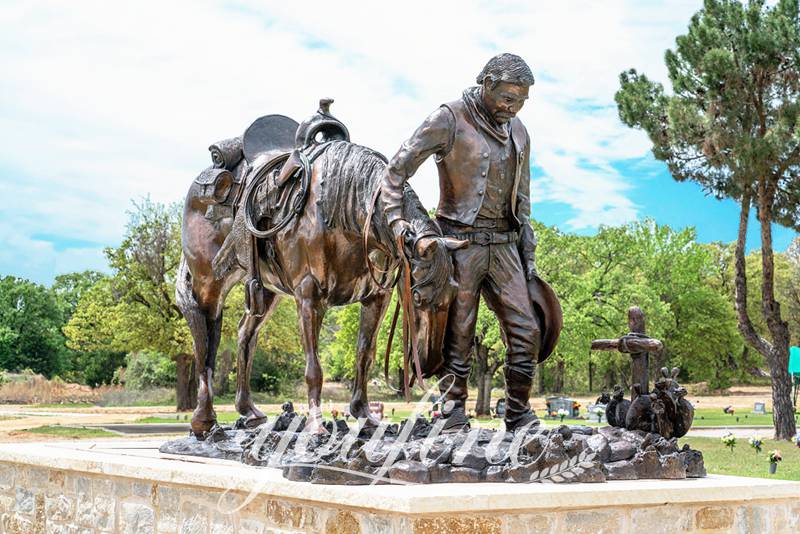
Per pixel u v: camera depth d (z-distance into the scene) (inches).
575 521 162.2
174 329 1234.0
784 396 764.0
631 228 1736.0
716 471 466.3
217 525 190.4
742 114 736.3
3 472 271.9
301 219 226.1
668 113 753.0
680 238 1733.5
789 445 676.7
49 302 2485.2
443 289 187.9
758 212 798.5
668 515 173.0
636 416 200.1
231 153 262.4
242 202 244.1
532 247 215.3
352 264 222.1
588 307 1053.8
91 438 657.6
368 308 233.0
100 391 1697.8
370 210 202.8
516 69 199.9
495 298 210.1
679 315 1740.9
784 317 1926.7
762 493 182.1
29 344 2407.7
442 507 145.6
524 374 208.5
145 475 208.5
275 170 241.8
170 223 1275.8
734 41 727.1
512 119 215.2
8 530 267.3
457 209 206.1
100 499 228.7
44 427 783.7
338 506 160.2
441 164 209.2
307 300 222.4
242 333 269.6
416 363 191.6
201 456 231.3
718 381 1925.4
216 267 259.0
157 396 1592.0
